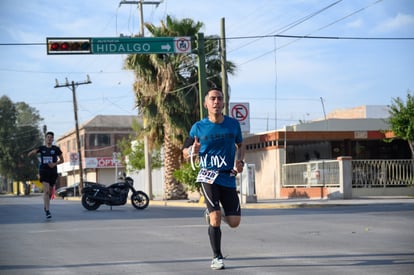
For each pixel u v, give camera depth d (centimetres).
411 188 3962
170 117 4369
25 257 1227
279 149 4350
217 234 1040
